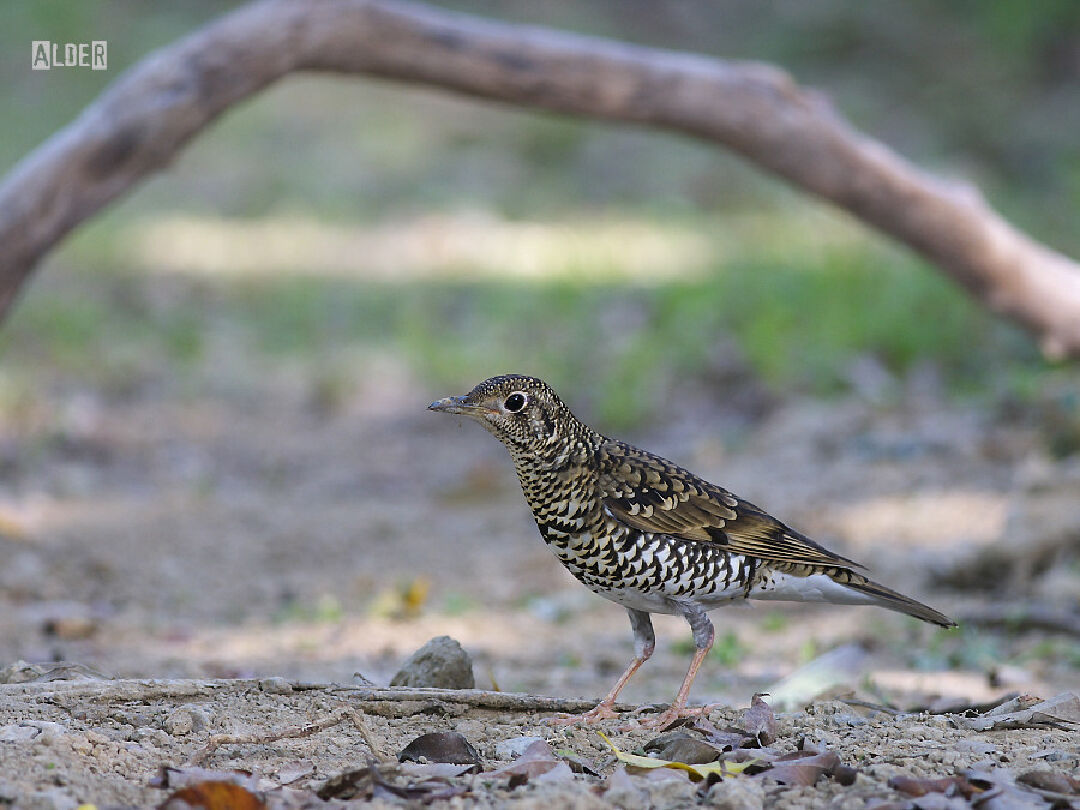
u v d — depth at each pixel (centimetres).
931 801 562
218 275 2711
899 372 1842
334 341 2298
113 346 2225
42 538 1338
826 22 4091
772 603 1195
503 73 1203
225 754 646
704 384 1906
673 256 2661
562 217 3150
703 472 1573
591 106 1232
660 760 633
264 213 3225
